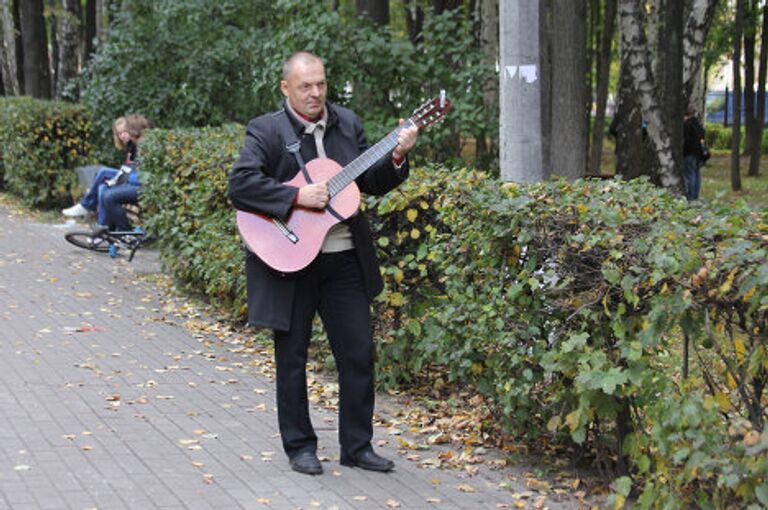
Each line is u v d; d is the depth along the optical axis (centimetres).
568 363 514
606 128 4391
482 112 1271
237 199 550
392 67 1290
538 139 778
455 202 615
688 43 1590
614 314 505
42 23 2973
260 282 556
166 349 841
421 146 1298
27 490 516
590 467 580
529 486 553
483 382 607
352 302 564
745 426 412
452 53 1321
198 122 1609
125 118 1285
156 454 581
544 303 555
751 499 404
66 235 1307
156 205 1128
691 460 422
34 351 810
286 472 563
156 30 1616
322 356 793
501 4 776
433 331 643
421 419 669
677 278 441
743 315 429
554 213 540
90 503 504
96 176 1312
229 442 609
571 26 1286
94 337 871
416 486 551
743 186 2853
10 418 632
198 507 506
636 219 503
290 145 555
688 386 452
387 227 700
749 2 3005
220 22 1638
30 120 1648
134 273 1187
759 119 3162
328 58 1274
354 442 572
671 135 1382
